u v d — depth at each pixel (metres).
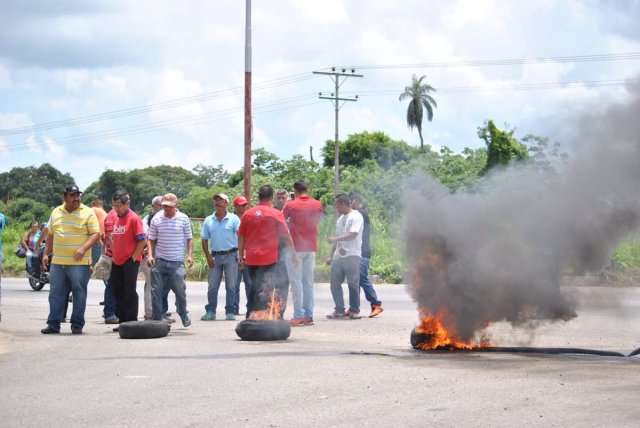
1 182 96.31
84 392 7.48
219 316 15.52
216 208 14.69
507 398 7.02
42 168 96.88
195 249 30.56
